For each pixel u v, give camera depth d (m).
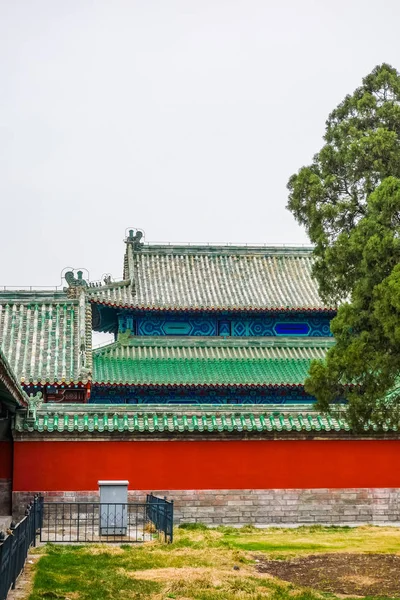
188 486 35.25
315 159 30.86
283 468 35.88
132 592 20.61
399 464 36.41
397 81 29.91
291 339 50.56
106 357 48.03
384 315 25.09
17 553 20.89
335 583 23.08
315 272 29.94
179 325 50.44
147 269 52.75
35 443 34.84
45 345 43.34
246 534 32.72
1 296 46.38
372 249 26.17
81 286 47.00
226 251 54.62
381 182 27.12
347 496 35.94
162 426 35.09
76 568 23.30
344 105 30.70
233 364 48.38
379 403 30.09
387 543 30.28
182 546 28.06
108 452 35.12
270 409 36.25
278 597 20.50
